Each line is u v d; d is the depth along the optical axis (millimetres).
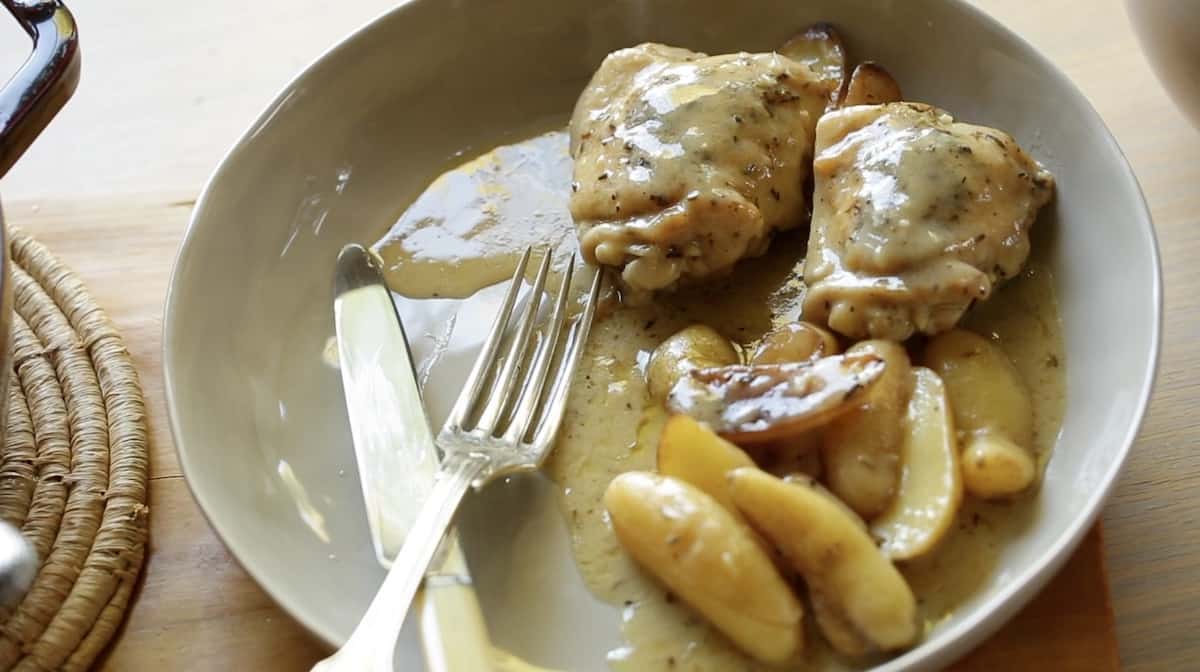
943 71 395
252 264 388
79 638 329
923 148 350
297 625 316
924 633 305
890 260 340
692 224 362
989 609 288
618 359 372
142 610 338
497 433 351
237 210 386
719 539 302
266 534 334
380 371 361
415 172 422
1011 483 316
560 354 375
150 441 367
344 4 507
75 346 378
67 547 338
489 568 333
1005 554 315
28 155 457
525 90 431
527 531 339
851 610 297
